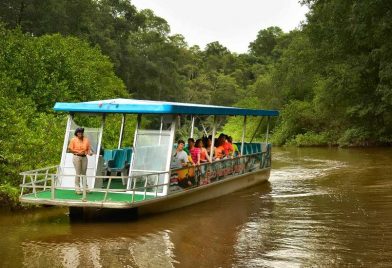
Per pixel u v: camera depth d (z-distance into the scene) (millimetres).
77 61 21266
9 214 10875
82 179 10469
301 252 7660
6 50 17234
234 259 7352
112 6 56688
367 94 30000
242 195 13375
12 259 7426
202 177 11938
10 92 15273
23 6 37500
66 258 7465
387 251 7613
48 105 17062
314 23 30500
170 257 7492
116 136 17031
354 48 29297
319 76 35969
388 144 31828
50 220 10219
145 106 10281
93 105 10766
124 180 11328
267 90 48969
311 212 10852
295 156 26969
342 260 7203
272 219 10148
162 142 10664
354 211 10820
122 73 52406
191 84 88125
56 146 13180
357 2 24953
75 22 41906
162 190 10461
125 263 7215
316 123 38250
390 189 13758
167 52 61688
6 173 11922
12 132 12438
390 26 24594
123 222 9930
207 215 10609
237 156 14102
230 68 108438
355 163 21391
